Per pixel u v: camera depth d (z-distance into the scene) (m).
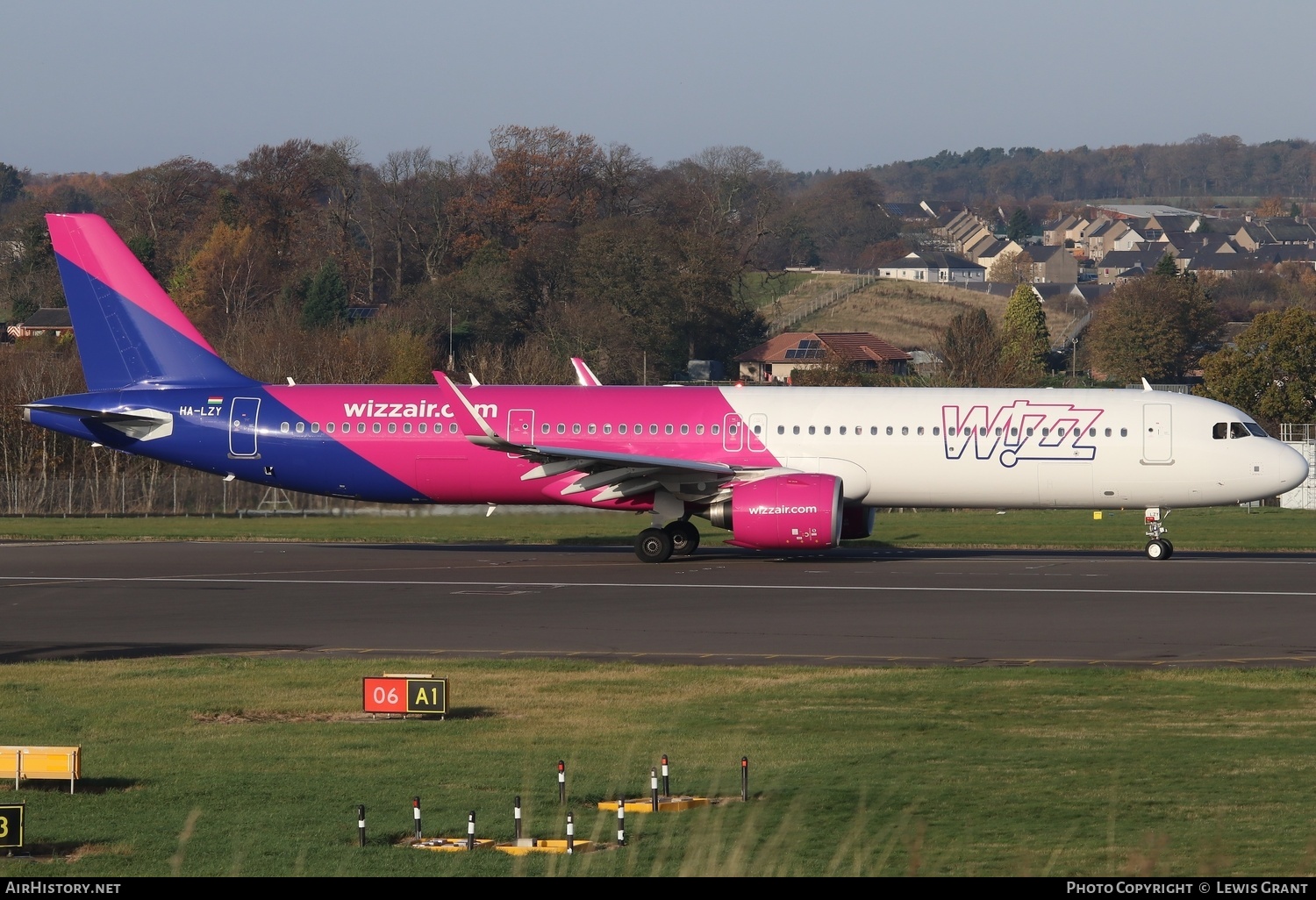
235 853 54.97
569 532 199.75
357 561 162.50
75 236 166.88
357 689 88.25
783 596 131.25
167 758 70.62
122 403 165.12
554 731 76.75
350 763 69.50
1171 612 120.81
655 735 75.69
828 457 159.62
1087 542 189.38
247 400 164.38
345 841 56.53
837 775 67.00
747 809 61.09
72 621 117.94
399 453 162.50
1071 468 157.50
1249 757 70.19
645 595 132.38
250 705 83.81
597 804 62.12
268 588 138.38
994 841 56.25
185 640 108.50
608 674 93.38
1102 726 77.62
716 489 160.00
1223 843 55.75
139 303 167.12
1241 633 110.38
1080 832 57.47
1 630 113.56
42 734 76.06
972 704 83.69
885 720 79.19
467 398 164.00
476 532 198.62
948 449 158.50
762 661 99.62
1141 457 156.62
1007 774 67.06
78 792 64.06
